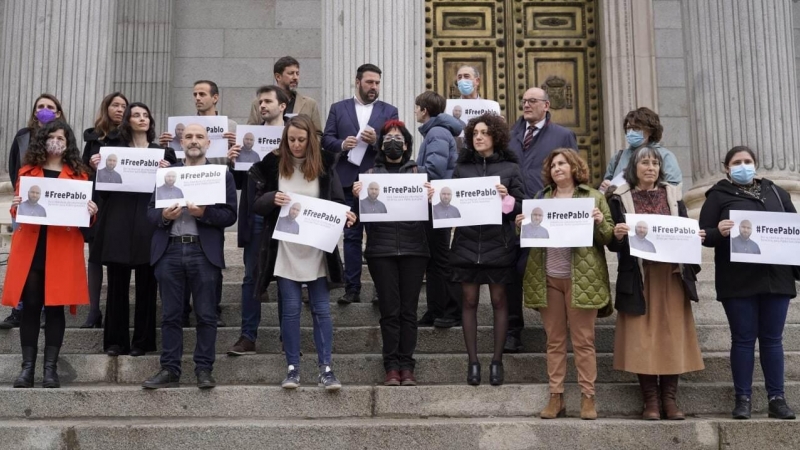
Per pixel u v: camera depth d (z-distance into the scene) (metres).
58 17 10.16
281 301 6.89
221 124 7.55
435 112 7.58
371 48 9.79
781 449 5.84
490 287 6.62
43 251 6.54
